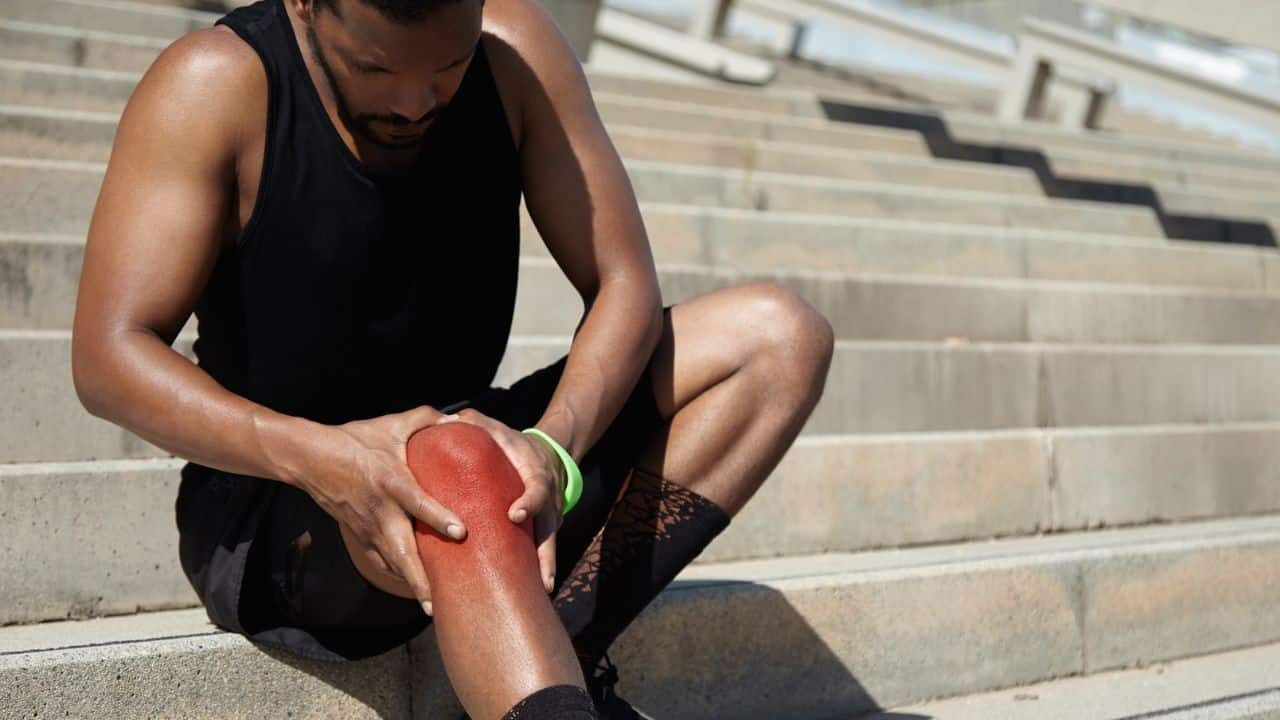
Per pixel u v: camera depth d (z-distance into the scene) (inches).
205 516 63.1
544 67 62.4
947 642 86.8
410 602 59.6
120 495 80.3
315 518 58.5
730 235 157.6
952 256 172.1
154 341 54.2
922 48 319.0
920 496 107.3
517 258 63.9
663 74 297.9
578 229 63.0
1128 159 252.4
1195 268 190.9
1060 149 247.3
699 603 77.4
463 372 64.2
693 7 312.0
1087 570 93.7
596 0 297.6
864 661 83.4
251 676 64.1
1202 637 99.2
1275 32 230.4
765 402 62.6
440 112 57.8
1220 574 100.6
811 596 81.7
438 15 49.1
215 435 52.7
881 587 84.3
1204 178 257.1
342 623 61.7
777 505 100.7
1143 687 89.0
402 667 67.6
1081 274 181.5
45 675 59.9
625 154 186.2
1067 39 295.3
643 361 61.2
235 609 61.3
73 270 107.0
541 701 46.9
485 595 48.8
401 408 63.4
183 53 55.4
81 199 121.2
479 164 60.2
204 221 54.9
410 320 60.3
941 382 129.1
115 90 152.5
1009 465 112.3
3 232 117.6
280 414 53.4
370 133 54.7
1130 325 161.3
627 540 62.3
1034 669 90.4
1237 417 147.6
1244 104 276.2
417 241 58.9
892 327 145.5
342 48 51.2
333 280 57.9
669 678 76.4
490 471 50.4
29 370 91.7
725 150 195.5
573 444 56.8
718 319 63.3
